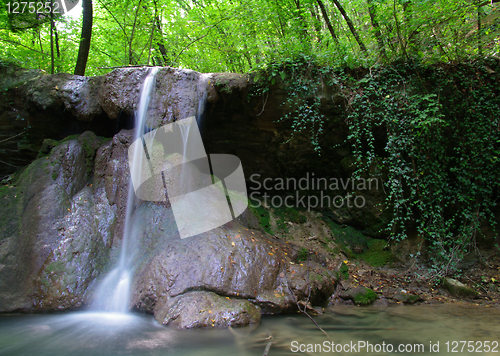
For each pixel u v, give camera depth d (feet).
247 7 20.49
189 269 12.87
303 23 19.08
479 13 17.70
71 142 17.69
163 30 30.14
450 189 18.16
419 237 19.03
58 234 14.70
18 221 15.57
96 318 11.90
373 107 18.08
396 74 17.94
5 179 19.44
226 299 12.15
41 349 9.24
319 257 18.28
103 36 29.81
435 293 15.90
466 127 17.90
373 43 19.17
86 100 17.78
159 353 8.96
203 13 26.66
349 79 18.04
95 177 17.16
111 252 14.82
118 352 9.03
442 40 18.10
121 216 15.72
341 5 21.47
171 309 11.44
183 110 16.92
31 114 18.65
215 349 9.27
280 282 13.97
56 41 23.71
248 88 17.58
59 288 12.96
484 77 18.01
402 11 17.95
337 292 15.61
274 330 11.00
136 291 12.64
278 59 17.84
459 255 17.11
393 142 17.67
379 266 18.63
